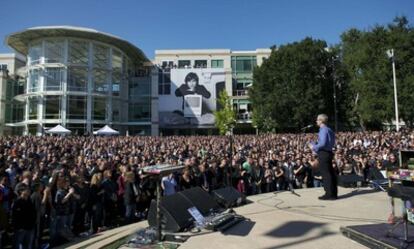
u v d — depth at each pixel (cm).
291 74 4638
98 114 5003
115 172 1139
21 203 759
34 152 1714
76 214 953
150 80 5797
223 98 5553
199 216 558
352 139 2788
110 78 5181
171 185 1027
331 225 529
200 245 460
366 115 4197
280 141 2752
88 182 1034
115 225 1017
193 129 6103
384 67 4012
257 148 2144
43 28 4625
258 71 4988
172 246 461
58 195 895
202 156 1742
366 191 840
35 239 802
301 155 1553
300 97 4525
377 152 1888
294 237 479
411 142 2236
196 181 1143
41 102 4700
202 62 6856
